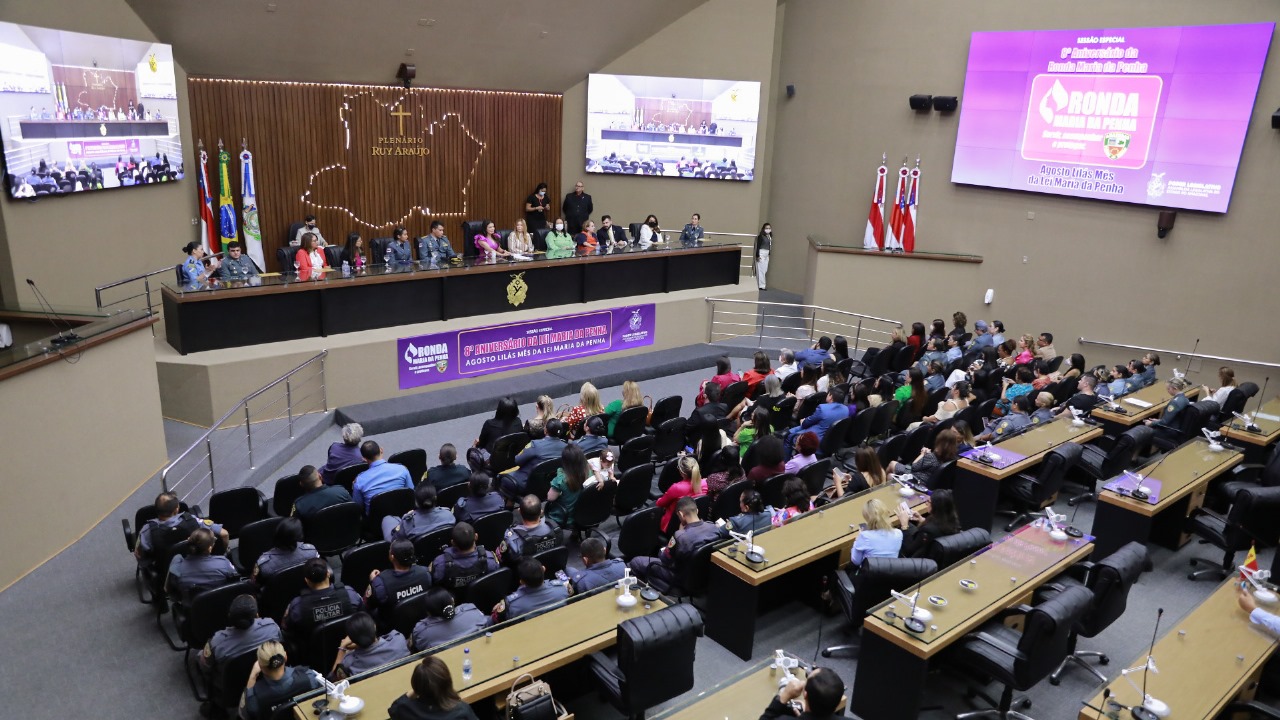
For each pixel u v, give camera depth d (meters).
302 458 10.09
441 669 4.12
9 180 9.42
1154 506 7.43
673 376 13.91
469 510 7.09
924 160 16.66
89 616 6.79
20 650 6.32
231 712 5.59
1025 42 14.84
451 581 5.91
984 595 5.68
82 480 8.02
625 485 7.88
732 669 6.20
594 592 5.50
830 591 6.71
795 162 18.83
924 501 7.15
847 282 16.31
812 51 18.08
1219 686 4.89
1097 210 14.62
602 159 17.72
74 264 10.64
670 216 18.14
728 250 15.63
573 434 9.32
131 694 5.89
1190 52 13.16
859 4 17.09
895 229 16.81
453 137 16.48
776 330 16.34
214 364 10.29
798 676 4.63
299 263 11.84
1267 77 12.62
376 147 15.62
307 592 5.50
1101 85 14.11
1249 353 13.44
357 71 14.61
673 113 17.39
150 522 6.56
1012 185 15.45
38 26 9.75
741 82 17.28
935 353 12.73
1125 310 14.59
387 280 11.80
